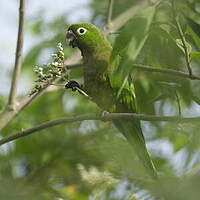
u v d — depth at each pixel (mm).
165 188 8016
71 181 10633
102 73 10859
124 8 14859
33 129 9258
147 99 12477
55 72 9164
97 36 11312
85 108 14375
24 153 12055
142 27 7383
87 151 11047
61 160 11281
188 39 9023
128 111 10969
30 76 14258
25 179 10734
